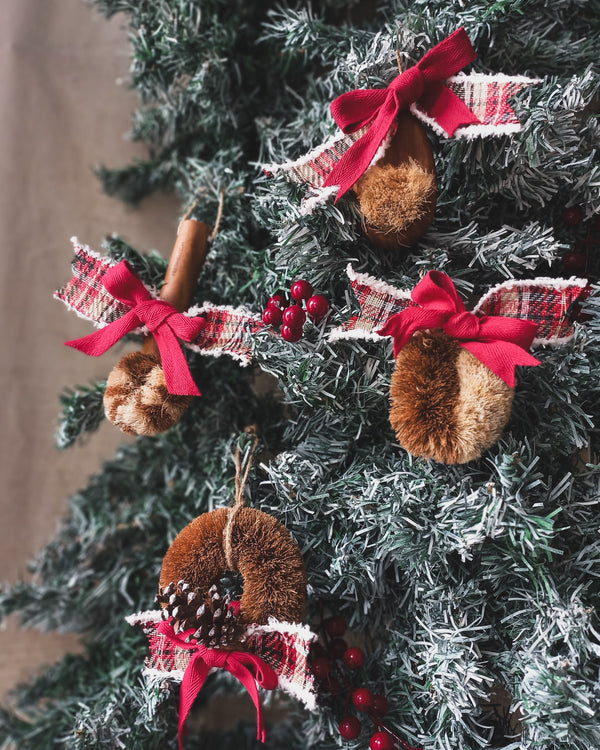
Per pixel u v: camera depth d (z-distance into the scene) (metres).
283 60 0.54
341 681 0.50
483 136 0.43
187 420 0.57
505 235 0.47
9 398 0.67
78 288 0.50
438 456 0.42
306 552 0.49
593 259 0.50
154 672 0.48
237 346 0.47
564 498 0.46
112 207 0.67
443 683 0.43
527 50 0.47
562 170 0.45
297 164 0.45
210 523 0.47
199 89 0.52
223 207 0.53
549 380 0.44
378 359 0.46
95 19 0.66
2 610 0.60
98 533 0.61
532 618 0.44
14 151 0.66
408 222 0.43
